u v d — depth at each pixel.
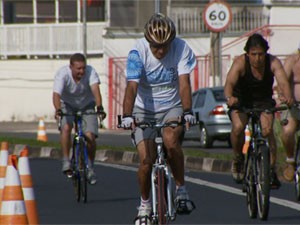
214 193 36.75
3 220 24.70
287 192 36.56
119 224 29.12
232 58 95.25
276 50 96.62
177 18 96.75
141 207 25.11
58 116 36.50
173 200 24.89
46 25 101.69
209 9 71.19
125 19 96.81
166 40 24.52
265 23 98.12
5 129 91.69
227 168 47.50
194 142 76.12
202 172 46.62
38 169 47.91
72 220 30.20
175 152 24.73
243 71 30.22
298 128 34.53
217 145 70.31
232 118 31.12
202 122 65.75
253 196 29.69
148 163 24.80
